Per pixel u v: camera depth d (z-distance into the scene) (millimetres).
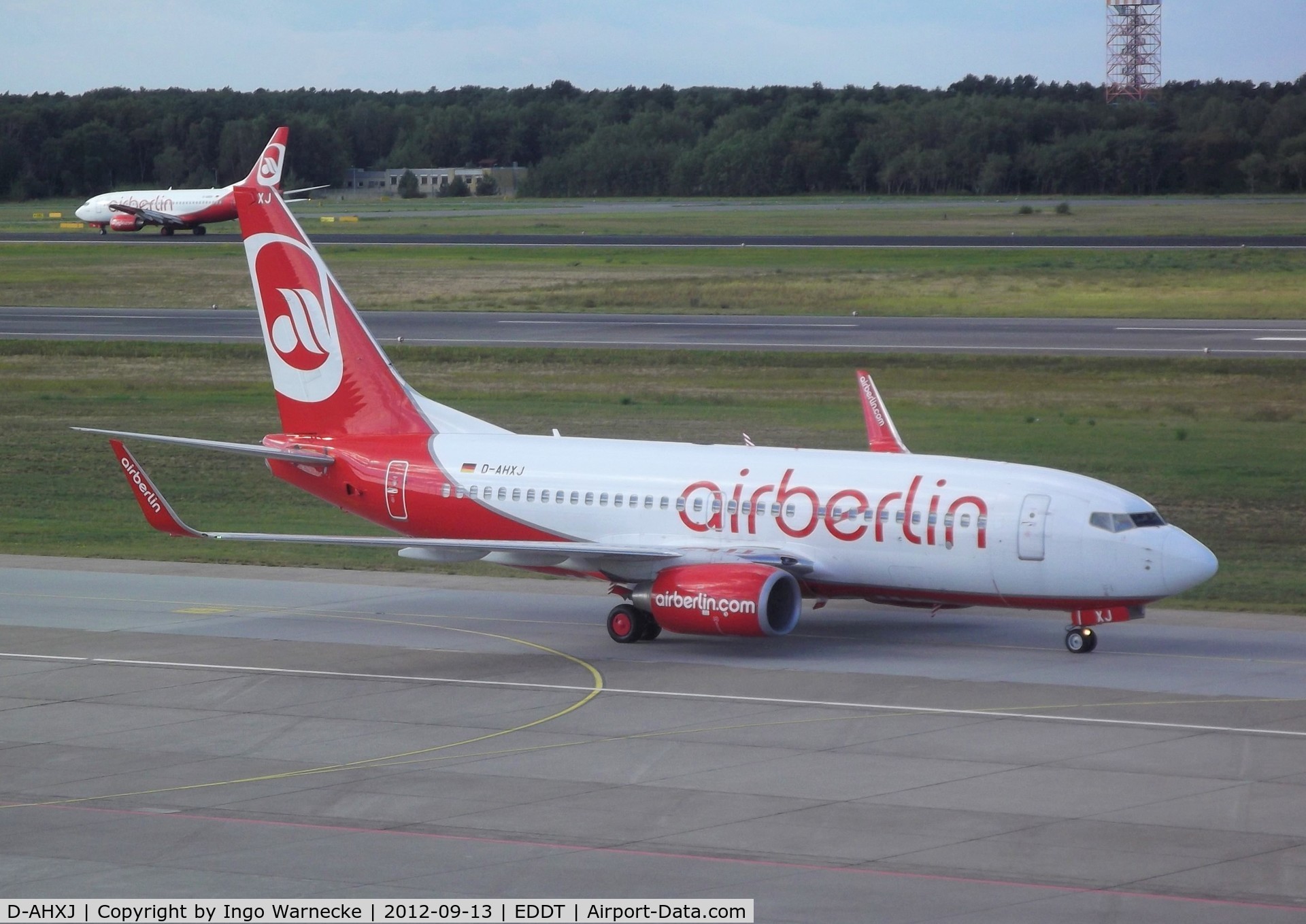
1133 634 134250
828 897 70188
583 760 94875
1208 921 66875
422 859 76188
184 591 156000
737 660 124375
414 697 112250
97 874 74125
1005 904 69000
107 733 102625
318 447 153375
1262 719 103312
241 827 81875
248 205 153250
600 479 140125
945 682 115438
